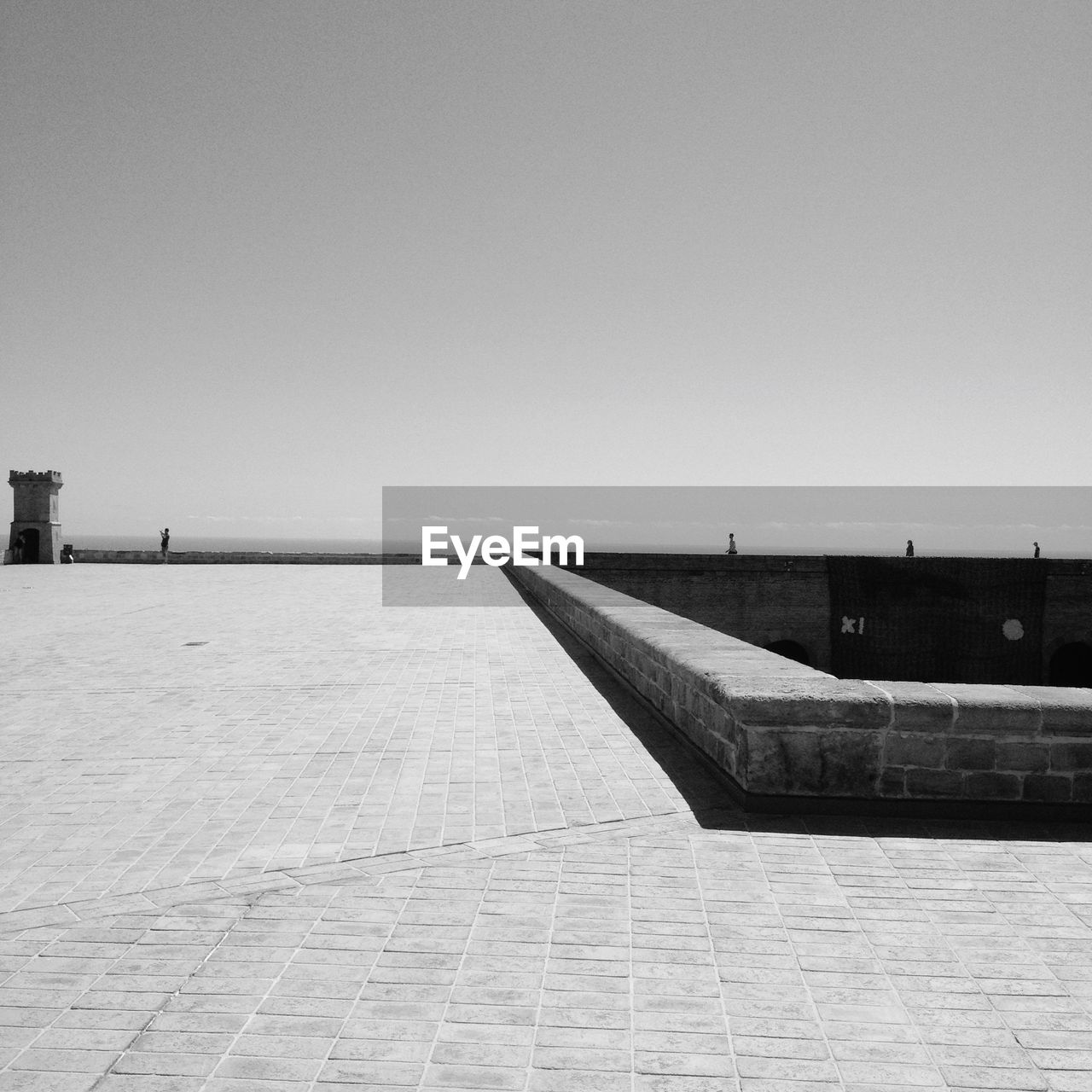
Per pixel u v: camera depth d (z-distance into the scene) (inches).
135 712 297.0
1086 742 186.1
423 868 161.5
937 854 168.4
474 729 268.8
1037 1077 101.6
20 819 189.8
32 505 1465.3
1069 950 131.6
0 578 1106.1
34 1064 103.3
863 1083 100.2
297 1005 115.9
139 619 604.7
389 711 296.8
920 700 188.1
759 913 143.0
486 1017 113.0
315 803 199.6
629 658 328.5
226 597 794.8
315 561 1477.6
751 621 1203.9
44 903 146.9
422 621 581.3
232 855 168.1
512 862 164.2
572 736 259.1
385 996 117.9
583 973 123.9
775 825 183.6
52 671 383.2
